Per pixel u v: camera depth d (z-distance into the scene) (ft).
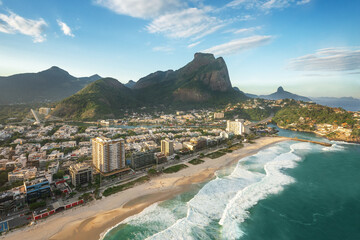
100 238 315.78
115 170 565.53
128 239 313.73
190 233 327.06
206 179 537.65
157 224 350.43
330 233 339.98
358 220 374.22
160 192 463.83
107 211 387.14
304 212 397.39
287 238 326.24
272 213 390.63
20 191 433.89
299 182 525.75
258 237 325.83
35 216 354.54
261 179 538.06
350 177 558.56
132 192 461.78
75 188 470.39
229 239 317.83
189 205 408.46
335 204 426.92
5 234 318.45
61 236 318.04
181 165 640.58
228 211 389.19
